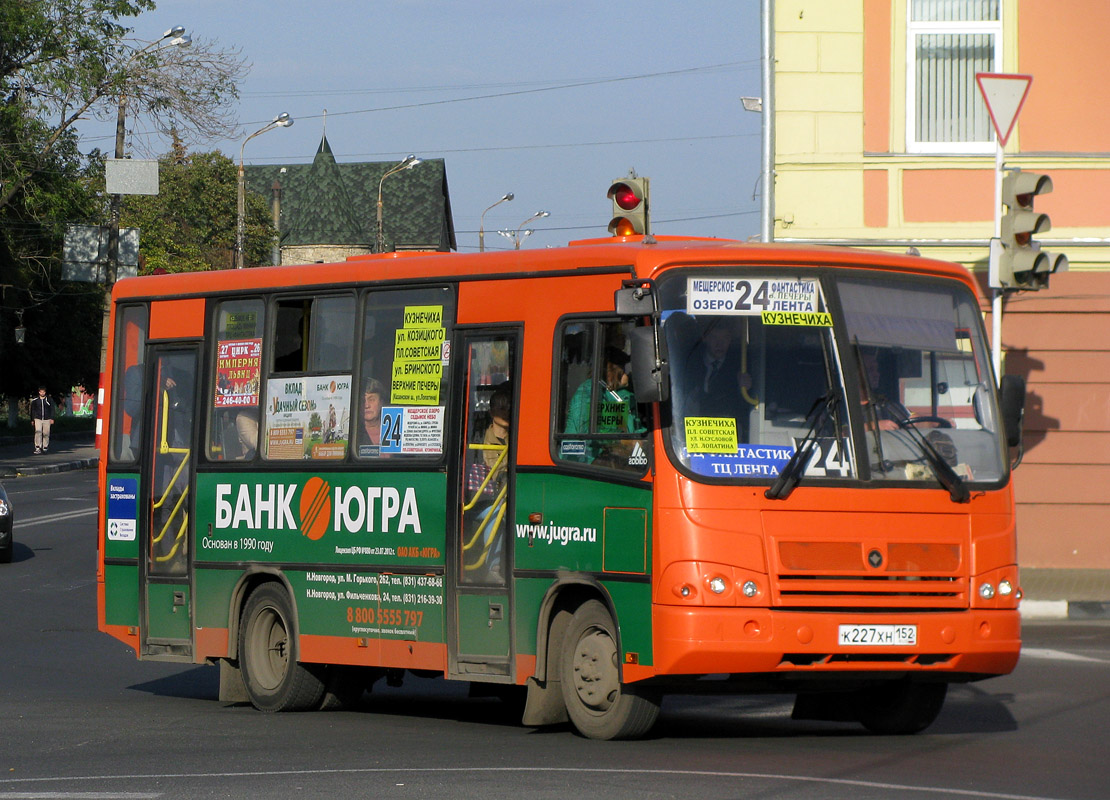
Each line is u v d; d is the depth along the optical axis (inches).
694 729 494.0
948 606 439.2
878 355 452.1
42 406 2593.5
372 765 408.5
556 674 467.8
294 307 563.8
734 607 420.2
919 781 374.9
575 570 453.1
